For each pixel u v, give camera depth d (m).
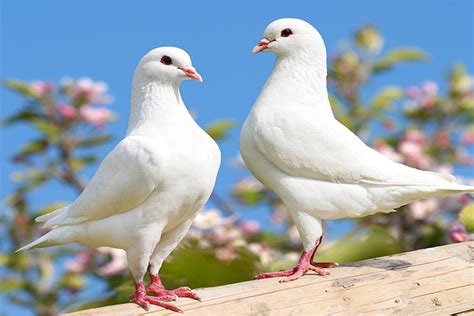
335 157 7.77
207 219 10.06
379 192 7.84
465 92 11.76
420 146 11.17
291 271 7.99
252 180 11.46
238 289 7.66
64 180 11.31
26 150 11.23
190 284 9.23
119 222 7.45
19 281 10.72
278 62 8.20
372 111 11.68
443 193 7.87
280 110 7.91
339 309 7.57
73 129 11.47
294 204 7.88
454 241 9.73
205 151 7.48
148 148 7.21
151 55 7.60
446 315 7.74
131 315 7.30
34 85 11.39
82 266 10.84
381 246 9.48
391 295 7.73
